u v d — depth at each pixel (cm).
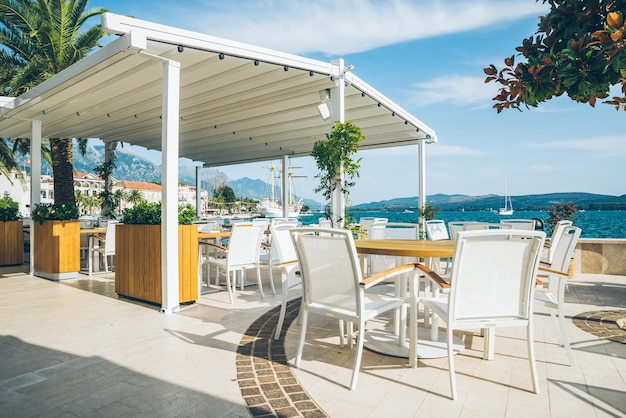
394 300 288
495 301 240
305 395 240
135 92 683
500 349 322
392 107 806
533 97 230
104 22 407
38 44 1030
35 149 799
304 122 929
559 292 286
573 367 281
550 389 246
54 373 276
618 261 680
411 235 533
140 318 423
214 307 474
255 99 753
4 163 1816
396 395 239
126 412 220
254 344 337
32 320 416
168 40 454
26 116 790
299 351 285
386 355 311
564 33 228
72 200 1163
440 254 271
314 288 282
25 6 997
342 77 651
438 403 228
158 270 468
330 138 643
